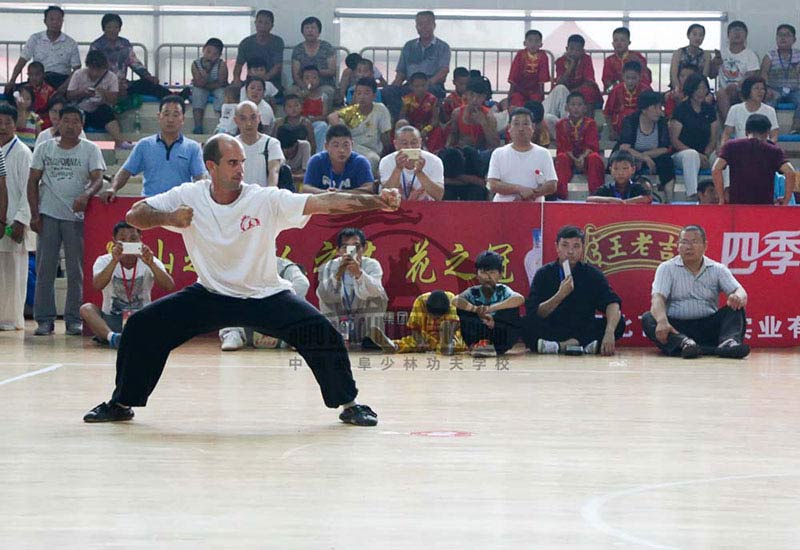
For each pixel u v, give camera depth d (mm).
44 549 3725
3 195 12500
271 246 6602
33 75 17234
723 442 5973
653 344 11969
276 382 8547
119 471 5070
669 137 15969
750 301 12008
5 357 10172
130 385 6559
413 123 16125
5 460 5328
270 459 5387
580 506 4418
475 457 5465
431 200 11898
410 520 4160
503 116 16516
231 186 6559
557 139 15875
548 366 10000
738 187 12594
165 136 11883
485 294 11055
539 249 11875
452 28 19266
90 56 17031
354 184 11883
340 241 11125
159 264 11164
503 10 19266
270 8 19031
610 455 5543
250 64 17281
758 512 4340
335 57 18047
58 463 5262
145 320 6555
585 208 11906
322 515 4223
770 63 17844
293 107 15562
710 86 18203
